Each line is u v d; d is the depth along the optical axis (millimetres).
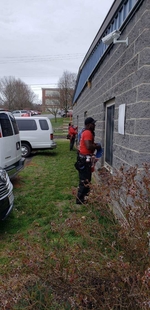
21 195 4750
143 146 2355
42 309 1562
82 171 4012
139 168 2332
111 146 4137
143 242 1547
